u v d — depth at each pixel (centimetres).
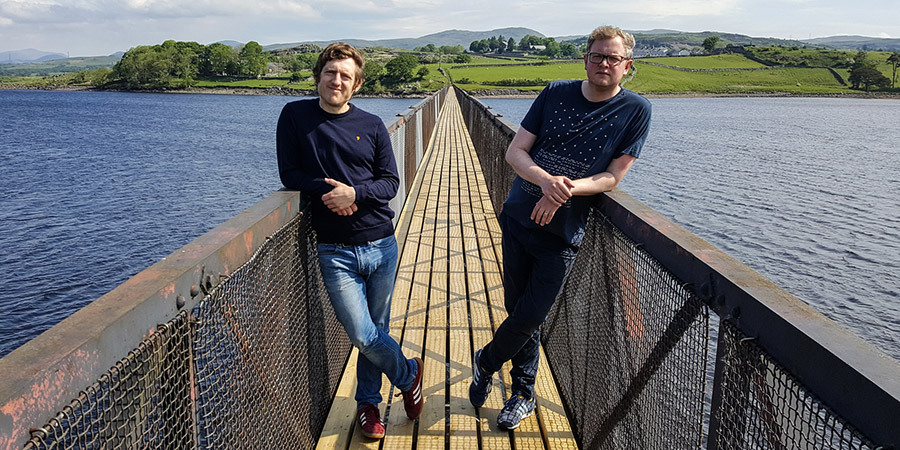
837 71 17050
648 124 262
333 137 255
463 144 1634
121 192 2500
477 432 306
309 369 273
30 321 1284
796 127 5488
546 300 277
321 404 303
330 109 259
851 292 1303
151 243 1823
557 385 361
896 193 2316
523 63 19575
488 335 421
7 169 3034
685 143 3909
